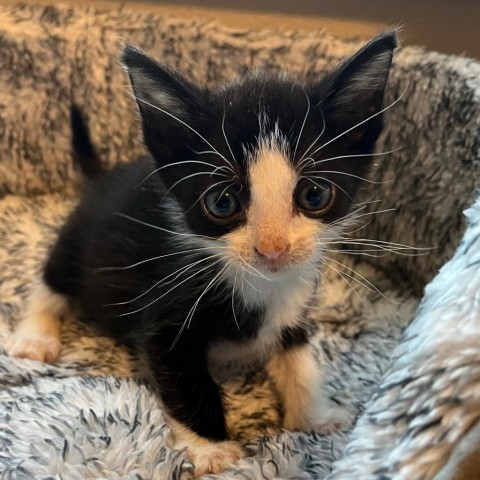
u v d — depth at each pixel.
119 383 0.16
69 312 0.19
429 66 0.20
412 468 0.10
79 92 0.24
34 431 0.14
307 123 0.14
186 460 0.14
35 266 0.21
